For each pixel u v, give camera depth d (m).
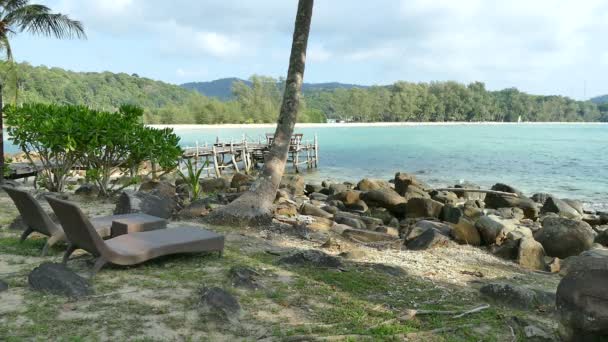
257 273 5.88
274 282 5.71
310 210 11.22
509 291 5.48
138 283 5.39
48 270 5.15
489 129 125.44
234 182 18.06
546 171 31.28
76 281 5.07
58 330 4.20
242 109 105.62
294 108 9.86
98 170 11.48
